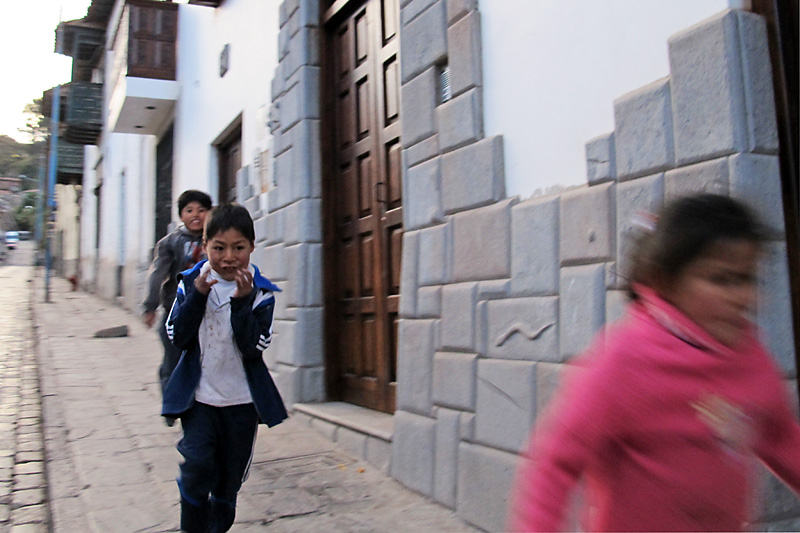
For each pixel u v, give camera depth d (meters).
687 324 1.33
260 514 3.49
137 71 11.15
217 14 8.88
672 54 2.44
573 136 2.94
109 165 19.92
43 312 14.94
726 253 1.30
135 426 5.16
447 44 3.71
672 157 2.44
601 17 2.82
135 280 15.05
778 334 2.23
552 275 2.97
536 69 3.16
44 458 4.47
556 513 1.34
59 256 37.44
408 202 4.03
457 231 3.58
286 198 5.75
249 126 7.29
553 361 2.92
